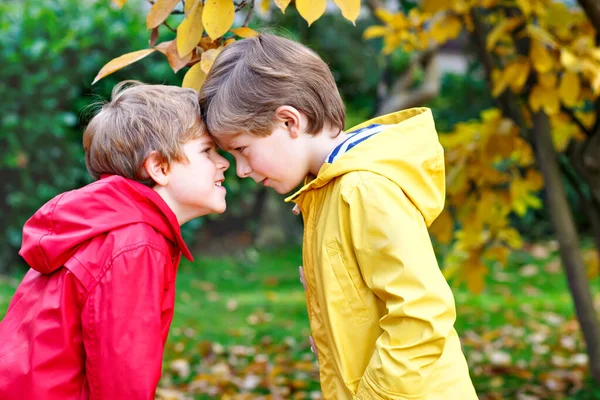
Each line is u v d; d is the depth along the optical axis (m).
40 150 5.55
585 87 2.90
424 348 1.40
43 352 1.49
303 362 3.85
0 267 5.68
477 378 3.65
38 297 1.56
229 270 6.57
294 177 1.64
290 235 7.88
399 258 1.43
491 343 4.37
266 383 3.50
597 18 2.80
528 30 2.64
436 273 1.45
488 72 3.12
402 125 1.59
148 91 1.66
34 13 5.57
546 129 3.15
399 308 1.41
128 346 1.45
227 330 4.59
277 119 1.60
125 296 1.47
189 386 3.47
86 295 1.49
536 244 8.12
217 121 1.61
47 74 5.46
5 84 5.39
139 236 1.52
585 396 3.26
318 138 1.66
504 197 3.41
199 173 1.63
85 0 5.99
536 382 3.54
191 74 1.73
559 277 6.66
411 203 1.54
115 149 1.61
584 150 3.15
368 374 1.44
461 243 3.49
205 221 7.12
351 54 7.61
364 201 1.48
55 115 5.52
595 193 3.20
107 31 5.58
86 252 1.52
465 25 3.16
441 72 8.93
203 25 1.58
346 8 1.53
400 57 7.40
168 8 1.66
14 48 5.42
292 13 6.93
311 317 1.65
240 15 4.27
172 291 1.62
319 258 1.55
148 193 1.57
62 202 1.56
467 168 3.29
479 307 5.41
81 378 1.52
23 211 5.67
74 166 5.70
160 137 1.60
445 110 8.32
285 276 6.49
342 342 1.53
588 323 3.34
